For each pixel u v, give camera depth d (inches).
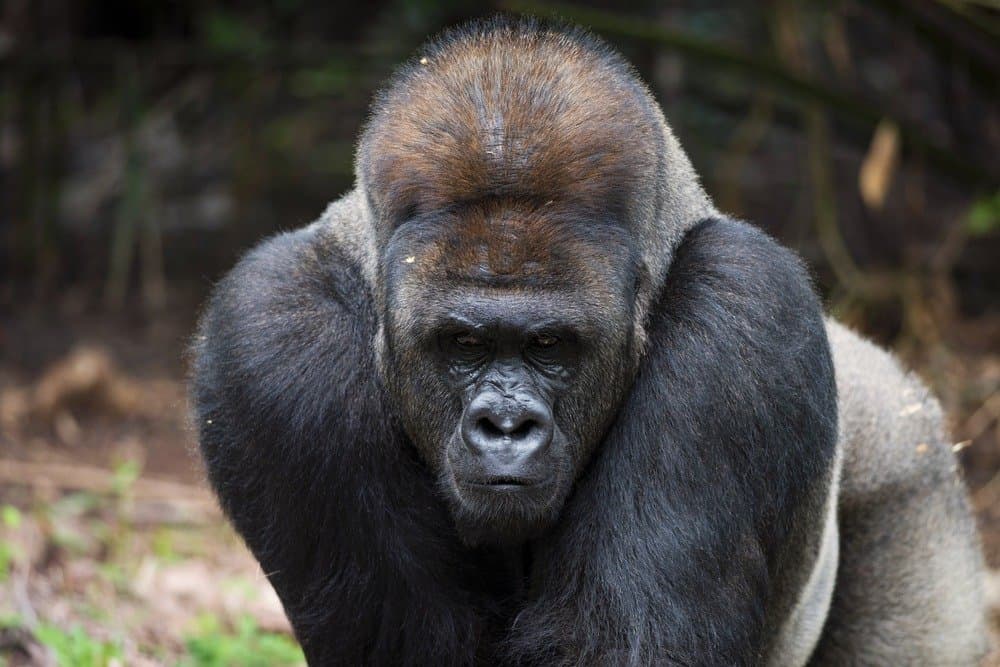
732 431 600.4
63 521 1099.3
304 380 613.0
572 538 613.0
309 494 619.5
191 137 1958.7
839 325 863.1
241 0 2041.1
